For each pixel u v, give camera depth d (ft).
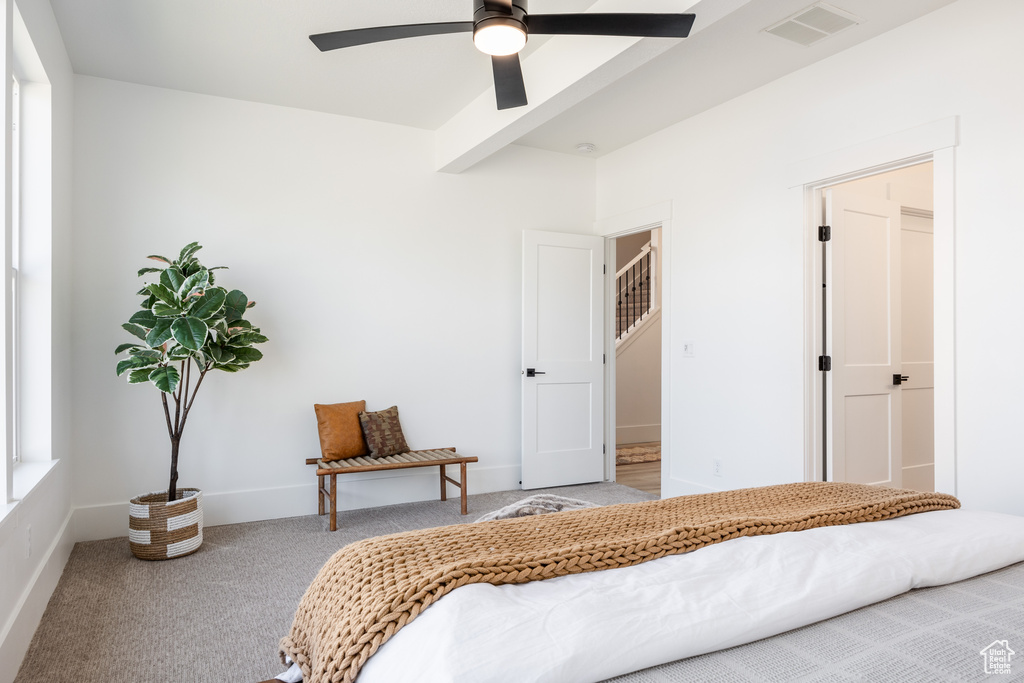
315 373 13.80
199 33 10.34
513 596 3.69
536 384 16.08
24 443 9.23
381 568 4.13
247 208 13.20
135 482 12.19
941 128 9.38
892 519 5.47
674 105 13.50
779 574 4.02
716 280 13.51
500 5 6.72
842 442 11.88
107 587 9.43
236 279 13.09
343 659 3.45
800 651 3.42
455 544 4.57
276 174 13.48
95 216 11.92
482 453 15.75
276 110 13.51
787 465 11.84
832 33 10.26
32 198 9.30
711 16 8.09
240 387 13.08
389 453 13.78
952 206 9.26
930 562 4.42
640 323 24.03
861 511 5.36
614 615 3.41
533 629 3.23
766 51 10.90
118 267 12.09
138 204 12.28
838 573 4.06
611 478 17.37
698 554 4.39
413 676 3.02
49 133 9.39
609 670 3.11
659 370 24.40
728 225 13.23
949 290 9.28
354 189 14.26
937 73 9.51
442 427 15.25
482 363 15.76
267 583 9.65
